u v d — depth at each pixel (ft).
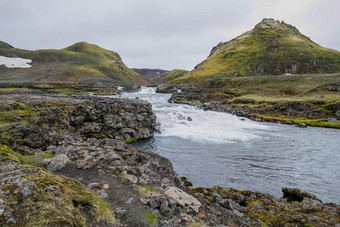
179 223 25.77
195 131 137.39
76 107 98.68
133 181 34.22
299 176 73.46
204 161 85.46
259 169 78.79
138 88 495.82
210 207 36.14
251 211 42.06
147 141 112.68
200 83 461.37
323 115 193.26
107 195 28.63
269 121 182.91
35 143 54.80
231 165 82.12
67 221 18.75
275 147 107.14
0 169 23.73
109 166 37.70
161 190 34.06
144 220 24.84
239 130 146.00
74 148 42.96
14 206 17.51
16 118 70.95
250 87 356.18
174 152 95.61
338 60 510.99
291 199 54.19
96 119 104.42
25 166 25.32
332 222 38.04
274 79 362.53
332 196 60.75
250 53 599.98
